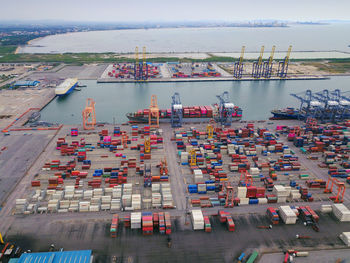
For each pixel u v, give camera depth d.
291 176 105.69
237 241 74.06
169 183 100.69
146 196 92.94
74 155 121.25
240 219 82.62
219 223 80.88
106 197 88.44
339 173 107.50
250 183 95.94
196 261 67.62
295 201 91.88
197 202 89.06
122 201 86.19
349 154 125.88
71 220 80.88
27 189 95.69
